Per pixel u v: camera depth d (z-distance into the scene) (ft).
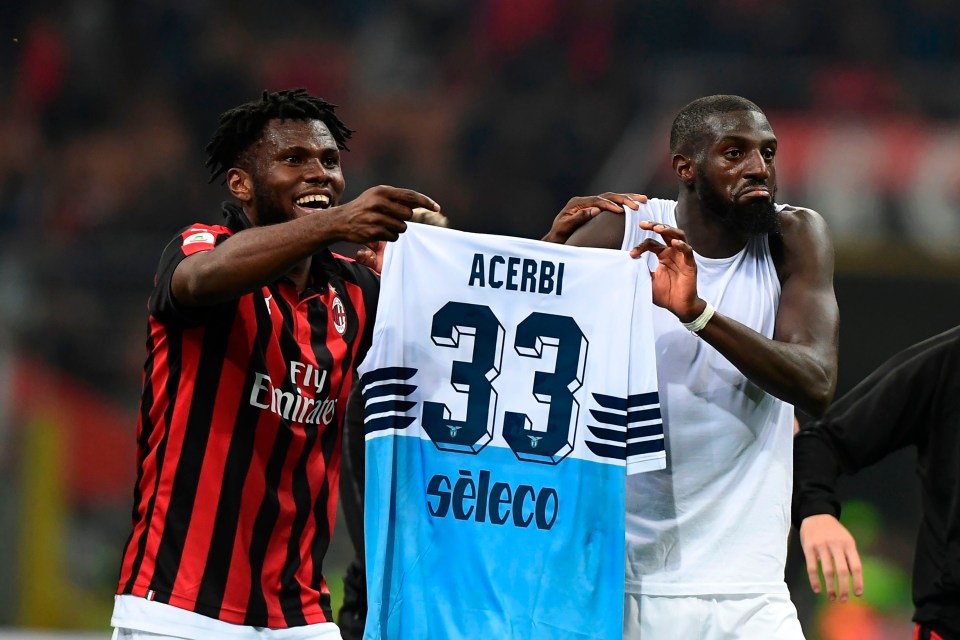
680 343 39.63
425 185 147.84
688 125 39.52
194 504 34.09
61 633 91.61
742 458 39.75
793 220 40.47
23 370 101.65
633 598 39.58
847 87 130.11
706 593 39.17
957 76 133.69
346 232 31.40
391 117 155.22
